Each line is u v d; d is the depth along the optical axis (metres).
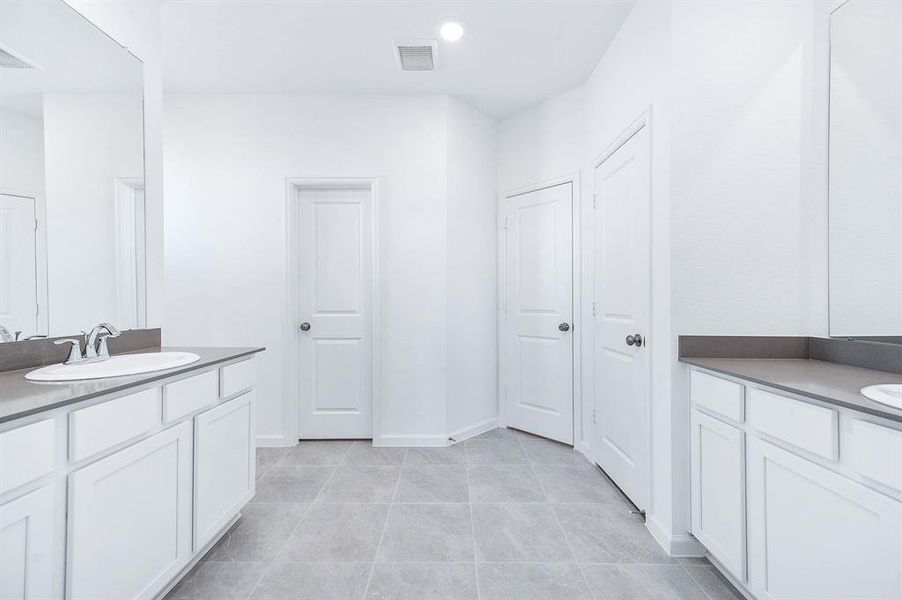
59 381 1.12
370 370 2.94
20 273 1.32
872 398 0.93
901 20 1.30
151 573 1.21
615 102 2.17
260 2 1.96
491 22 2.10
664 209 1.65
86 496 0.99
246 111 2.81
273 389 2.83
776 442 1.14
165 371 1.27
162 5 1.96
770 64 1.58
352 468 2.46
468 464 2.52
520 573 1.50
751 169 1.58
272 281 2.83
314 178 2.83
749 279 1.59
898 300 1.29
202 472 1.45
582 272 2.68
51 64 1.42
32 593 0.87
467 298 3.02
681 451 1.60
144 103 1.81
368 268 2.93
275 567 1.54
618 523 1.84
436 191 2.85
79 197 1.52
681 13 1.58
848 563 0.91
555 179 2.88
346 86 2.74
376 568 1.53
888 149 1.32
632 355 1.97
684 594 1.38
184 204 2.79
